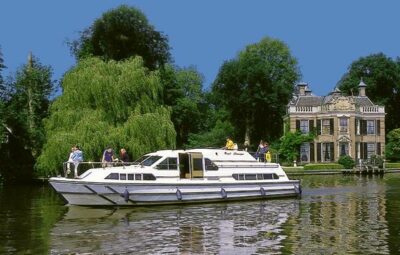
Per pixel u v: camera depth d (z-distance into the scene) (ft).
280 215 82.48
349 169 228.22
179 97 237.45
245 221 76.28
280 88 283.18
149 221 76.74
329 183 157.69
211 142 237.04
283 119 295.69
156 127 132.67
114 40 184.14
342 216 80.74
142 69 139.54
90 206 94.73
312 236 63.52
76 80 136.87
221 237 63.31
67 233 66.59
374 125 281.54
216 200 101.30
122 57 184.44
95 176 93.76
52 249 56.90
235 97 285.23
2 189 141.90
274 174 111.04
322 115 276.62
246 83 283.18
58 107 137.39
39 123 187.32
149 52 189.26
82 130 128.88
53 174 134.51
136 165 98.22
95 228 70.44
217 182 101.45
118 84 135.33
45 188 146.00
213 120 329.93
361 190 128.88
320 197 111.14
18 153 177.88
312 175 212.64
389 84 310.24
